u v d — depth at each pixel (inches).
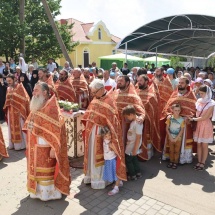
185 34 589.0
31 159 145.0
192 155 209.8
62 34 780.6
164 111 208.8
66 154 147.9
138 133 166.9
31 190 147.6
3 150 208.2
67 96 254.2
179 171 191.8
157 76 261.4
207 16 439.2
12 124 227.1
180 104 197.2
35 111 141.6
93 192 160.6
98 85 151.9
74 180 175.2
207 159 214.2
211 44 743.1
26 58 754.8
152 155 220.8
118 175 157.5
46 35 745.6
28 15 738.8
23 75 347.6
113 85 281.6
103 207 145.9
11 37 666.2
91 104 159.2
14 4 683.4
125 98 179.6
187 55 922.1
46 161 143.9
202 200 153.4
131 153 172.4
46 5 527.2
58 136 138.9
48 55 787.4
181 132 193.9
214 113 216.7
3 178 179.8
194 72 529.0
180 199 154.3
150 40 630.5
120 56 832.9
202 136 190.1
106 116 152.4
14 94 225.6
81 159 205.3
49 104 140.3
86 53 1173.1
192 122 197.5
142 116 170.2
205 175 185.2
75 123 199.6
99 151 158.4
